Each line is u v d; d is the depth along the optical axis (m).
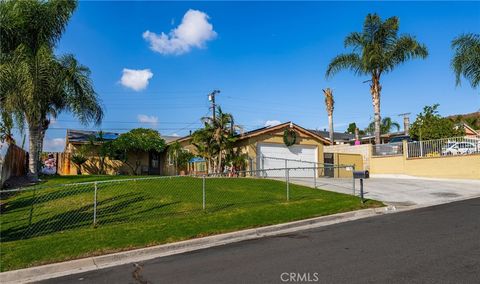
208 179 18.08
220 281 5.77
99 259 7.38
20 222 10.11
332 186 17.86
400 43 26.19
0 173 14.48
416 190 16.61
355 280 5.41
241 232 9.21
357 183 19.16
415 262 6.09
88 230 9.16
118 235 8.72
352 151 28.64
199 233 9.00
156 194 13.45
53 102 18.77
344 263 6.27
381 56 26.12
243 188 15.66
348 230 9.18
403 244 7.33
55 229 9.45
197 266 6.73
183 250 8.12
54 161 28.55
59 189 14.12
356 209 11.84
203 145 24.84
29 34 17.20
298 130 25.92
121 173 30.45
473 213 10.49
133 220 10.18
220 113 24.69
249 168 23.84
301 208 11.68
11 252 7.57
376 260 6.33
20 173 19.92
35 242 8.18
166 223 9.74
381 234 8.41
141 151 31.45
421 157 23.59
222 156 25.41
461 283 5.09
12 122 17.42
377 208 12.12
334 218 10.98
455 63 21.30
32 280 6.56
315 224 10.39
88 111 18.28
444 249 6.78
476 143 21.03
